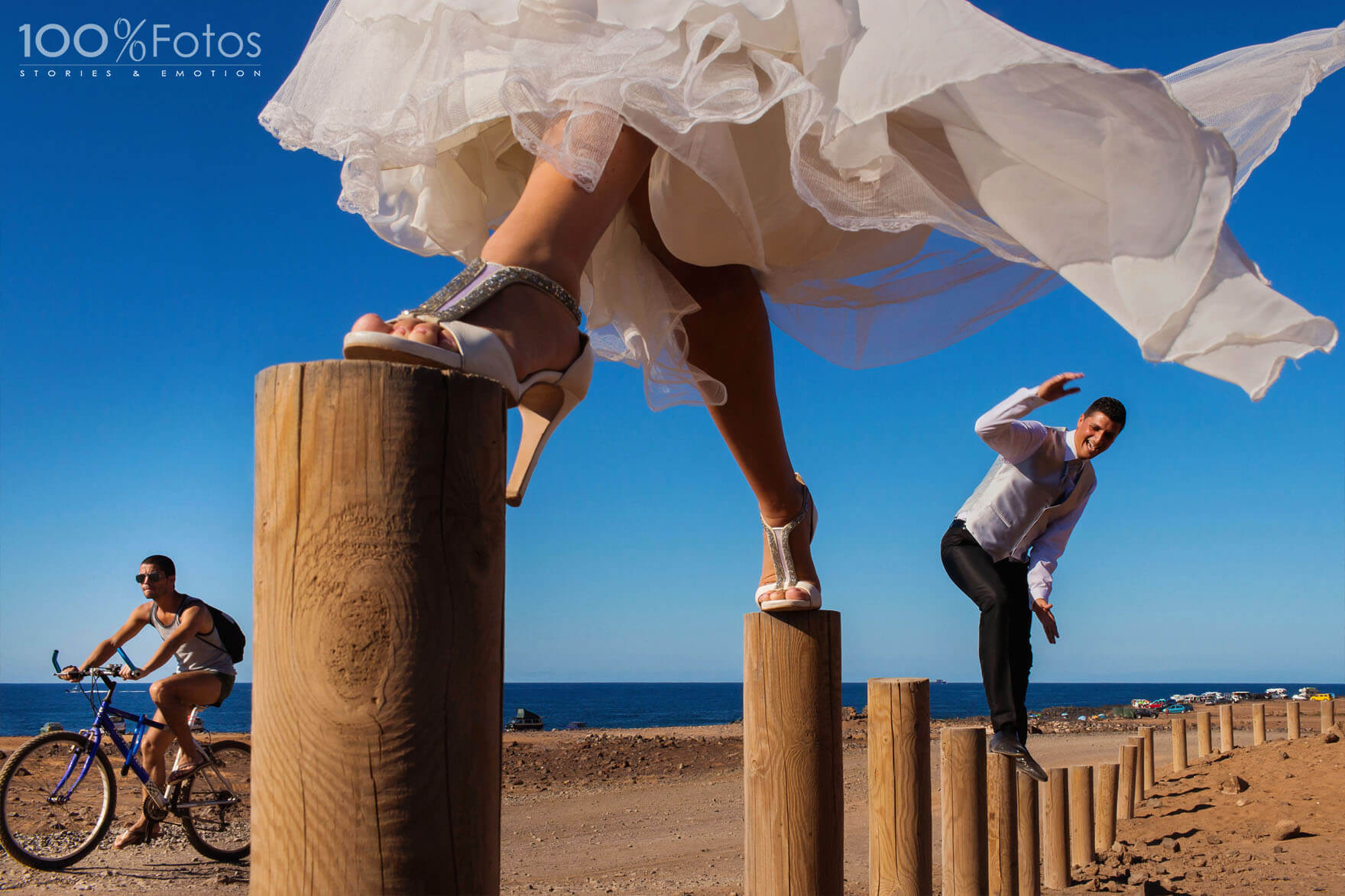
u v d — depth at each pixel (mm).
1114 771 7590
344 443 1049
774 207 2205
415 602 1037
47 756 6418
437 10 1755
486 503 1113
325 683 1023
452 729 1053
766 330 2391
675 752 14633
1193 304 1654
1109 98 1689
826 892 2295
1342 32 1977
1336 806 8219
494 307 1436
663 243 2262
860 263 2545
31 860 5977
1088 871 6695
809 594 2338
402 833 1018
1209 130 1667
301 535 1051
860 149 1771
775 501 2422
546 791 11102
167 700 6488
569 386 1575
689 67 1646
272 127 1872
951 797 4004
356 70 1850
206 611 6699
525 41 1672
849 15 1747
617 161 1689
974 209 2125
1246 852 7129
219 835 6668
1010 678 4594
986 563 4656
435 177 2213
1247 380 1649
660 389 2402
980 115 1790
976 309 2660
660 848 7691
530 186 1621
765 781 2326
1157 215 1694
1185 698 55750
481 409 1113
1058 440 4500
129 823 7164
